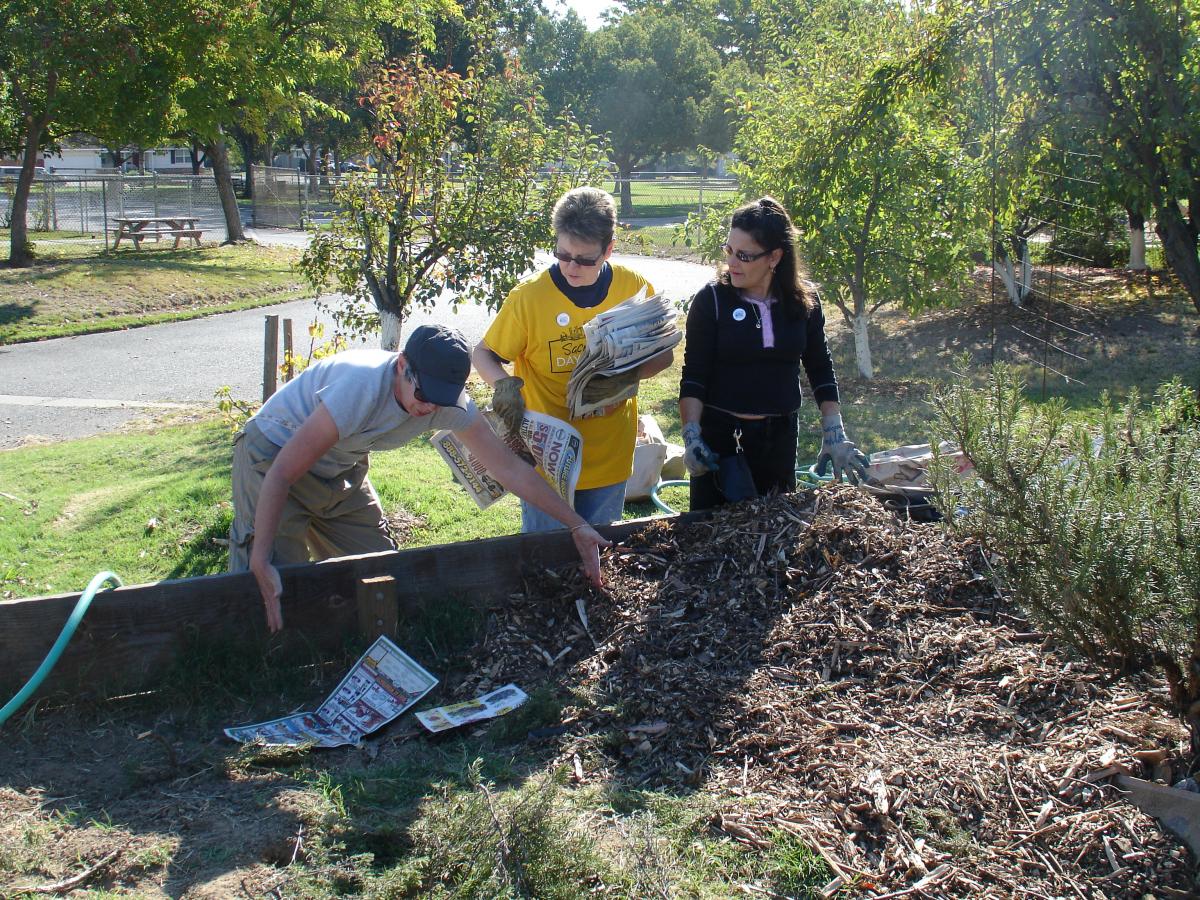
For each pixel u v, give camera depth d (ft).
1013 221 36.73
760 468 14.10
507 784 9.71
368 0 76.48
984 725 10.18
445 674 11.94
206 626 11.66
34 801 9.52
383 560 12.33
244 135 154.40
